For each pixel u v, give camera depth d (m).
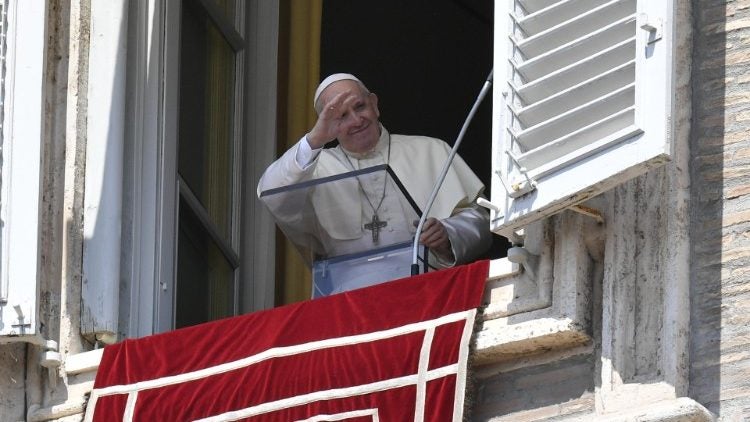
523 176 27.16
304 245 31.05
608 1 27.25
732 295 26.94
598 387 26.97
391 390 27.59
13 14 30.62
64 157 31.50
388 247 30.38
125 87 32.06
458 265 30.61
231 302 34.19
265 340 28.80
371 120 32.66
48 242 31.02
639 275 27.16
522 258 27.75
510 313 27.75
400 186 30.42
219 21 35.00
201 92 34.25
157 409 29.00
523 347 27.53
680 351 26.72
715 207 27.39
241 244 34.75
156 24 32.53
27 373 30.28
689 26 28.19
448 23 44.47
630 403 26.59
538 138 27.31
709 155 27.64
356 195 30.53
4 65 30.47
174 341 29.47
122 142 31.67
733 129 27.61
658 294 27.00
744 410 26.39
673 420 26.03
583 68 27.16
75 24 32.03
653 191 27.47
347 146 32.66
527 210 27.09
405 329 27.94
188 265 33.00
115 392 29.39
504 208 27.36
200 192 33.78
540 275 27.73
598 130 26.77
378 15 43.94
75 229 31.17
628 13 27.06
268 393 28.36
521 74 27.72
